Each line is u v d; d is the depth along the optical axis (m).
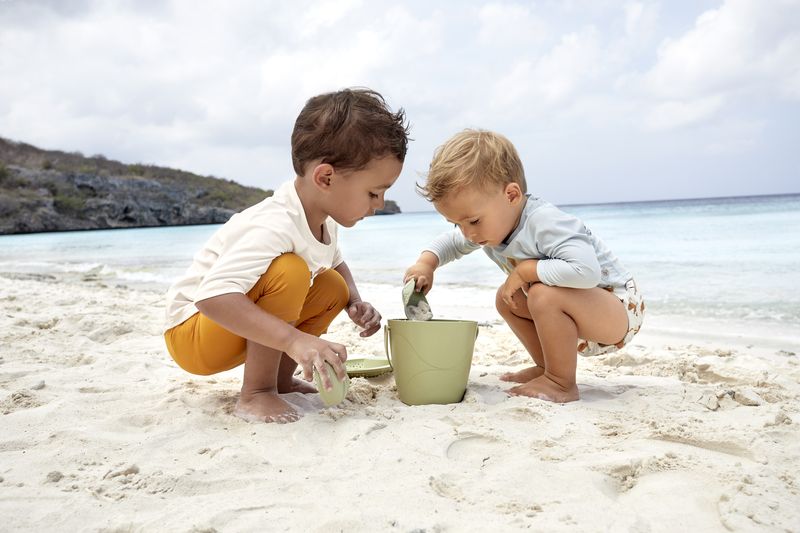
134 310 4.53
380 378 2.64
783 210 22.64
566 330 2.24
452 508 1.36
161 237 22.00
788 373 2.61
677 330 3.80
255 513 1.33
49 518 1.31
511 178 2.25
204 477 1.52
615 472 1.56
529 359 3.07
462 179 2.20
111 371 2.68
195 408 2.10
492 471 1.58
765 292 5.02
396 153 2.02
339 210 2.07
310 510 1.34
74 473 1.56
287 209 2.05
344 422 1.91
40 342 3.21
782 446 1.66
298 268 2.00
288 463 1.62
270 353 2.02
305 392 2.42
